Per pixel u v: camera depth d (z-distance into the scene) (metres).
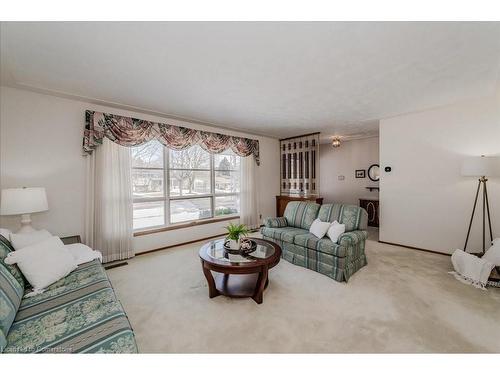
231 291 2.24
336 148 6.39
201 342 1.57
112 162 3.13
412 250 3.58
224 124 4.29
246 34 1.60
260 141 5.43
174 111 3.45
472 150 3.09
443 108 3.31
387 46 1.75
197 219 4.36
